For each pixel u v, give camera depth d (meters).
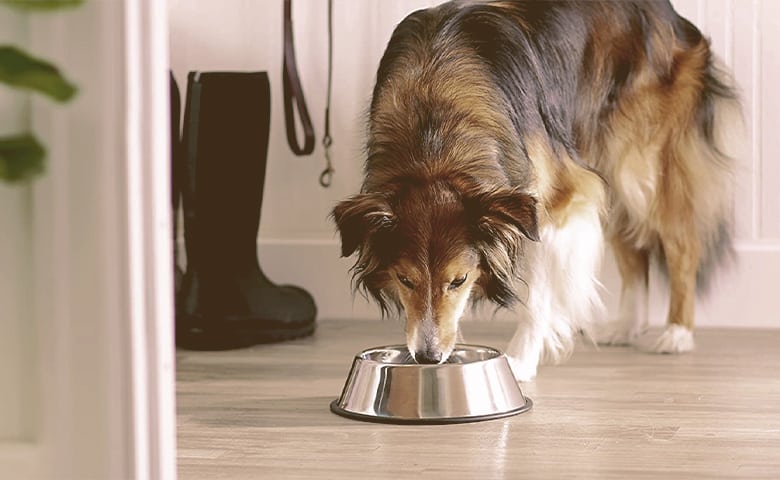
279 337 3.88
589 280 3.23
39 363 1.28
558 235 3.18
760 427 2.55
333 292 4.40
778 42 4.08
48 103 1.24
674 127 3.65
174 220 4.18
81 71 1.24
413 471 2.17
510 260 2.92
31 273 1.27
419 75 3.01
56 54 1.24
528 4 3.30
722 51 4.11
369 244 2.89
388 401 2.66
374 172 3.02
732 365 3.42
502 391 2.73
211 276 3.84
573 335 3.80
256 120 3.80
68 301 1.27
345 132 4.35
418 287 2.82
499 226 2.82
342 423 2.64
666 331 3.70
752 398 2.91
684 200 3.68
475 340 3.90
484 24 3.11
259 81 3.79
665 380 3.17
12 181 0.92
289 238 4.42
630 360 3.53
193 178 3.81
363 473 2.16
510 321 4.30
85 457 1.29
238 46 4.37
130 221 1.27
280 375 3.30
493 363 2.76
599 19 3.46
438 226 2.83
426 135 2.95
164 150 1.33
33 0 0.90
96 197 1.26
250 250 3.89
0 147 0.91
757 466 2.19
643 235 3.73
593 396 2.94
